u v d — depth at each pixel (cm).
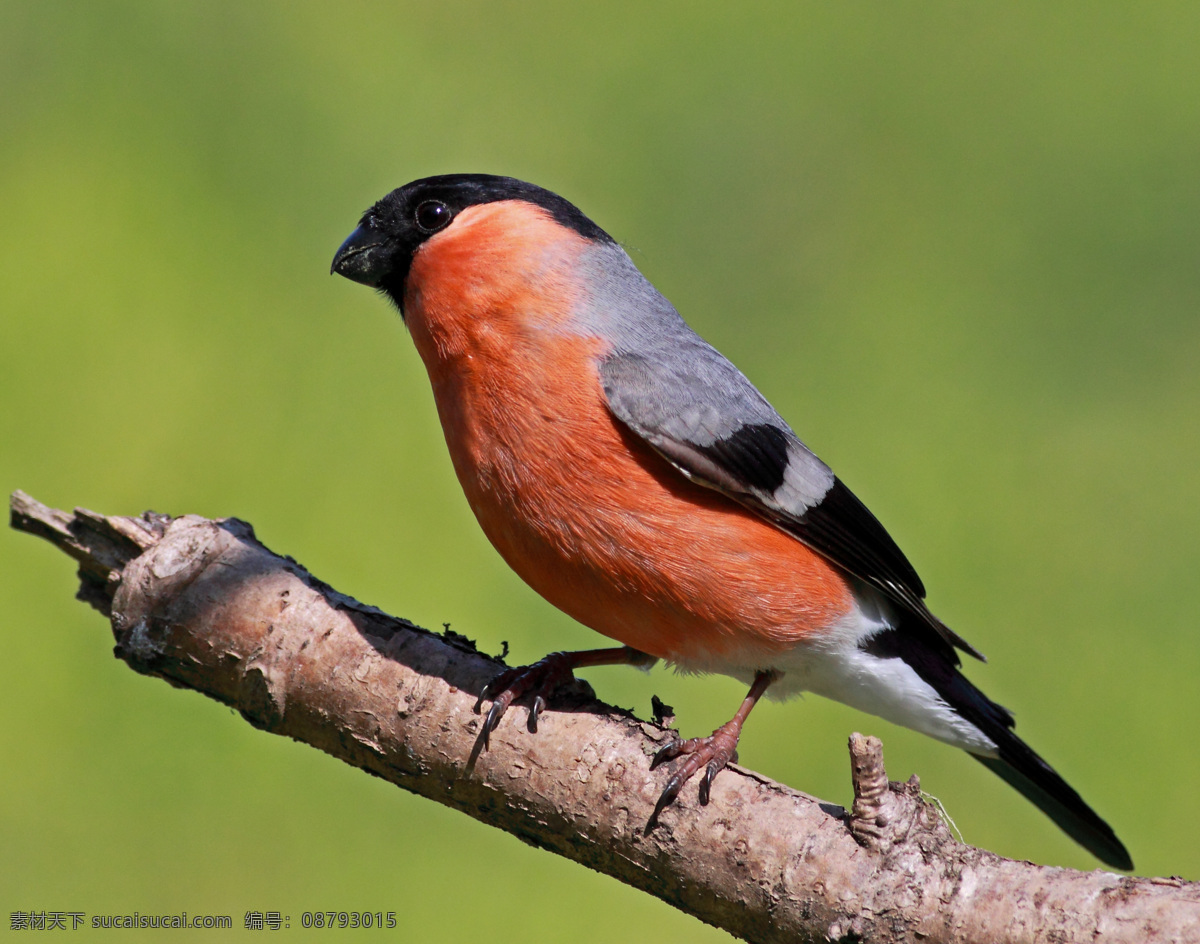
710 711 1063
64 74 1359
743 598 654
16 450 1134
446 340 672
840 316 1370
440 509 1151
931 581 1184
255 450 1163
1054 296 1402
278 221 1293
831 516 675
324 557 1123
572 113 1479
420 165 1385
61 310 1198
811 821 537
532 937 953
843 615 686
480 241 673
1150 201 1491
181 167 1312
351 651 619
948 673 747
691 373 672
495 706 595
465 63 1462
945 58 1606
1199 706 1092
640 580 651
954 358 1348
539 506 651
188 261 1250
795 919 526
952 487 1252
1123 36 1666
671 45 1562
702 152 1498
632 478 642
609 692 1071
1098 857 790
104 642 1041
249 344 1212
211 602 632
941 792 1043
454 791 606
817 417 1304
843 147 1516
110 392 1170
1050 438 1288
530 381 651
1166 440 1270
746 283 1409
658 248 1415
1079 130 1545
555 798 581
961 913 496
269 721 634
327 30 1459
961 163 1507
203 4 1435
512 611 1108
